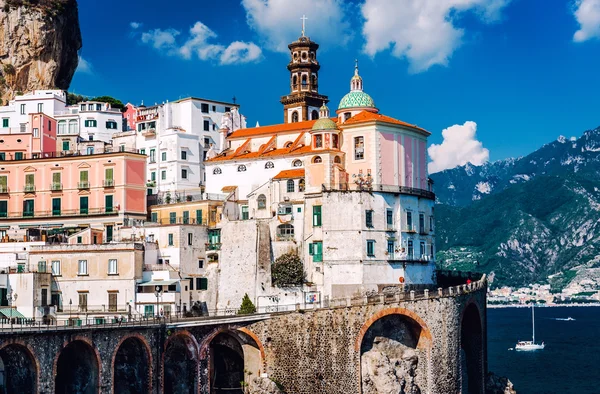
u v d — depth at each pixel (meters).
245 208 146.12
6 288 120.81
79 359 96.19
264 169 148.25
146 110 170.88
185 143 162.75
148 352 100.25
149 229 135.88
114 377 100.00
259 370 113.75
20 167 145.75
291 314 115.69
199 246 136.50
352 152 139.25
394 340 123.19
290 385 114.44
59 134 164.00
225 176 151.62
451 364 125.44
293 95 181.50
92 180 143.38
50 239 137.00
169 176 161.75
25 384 89.38
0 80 189.62
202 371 108.25
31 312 119.31
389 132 139.25
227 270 134.75
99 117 173.50
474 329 141.00
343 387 116.88
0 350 91.62
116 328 96.06
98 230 137.38
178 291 128.50
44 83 192.50
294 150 146.75
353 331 118.19
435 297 124.62
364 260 130.25
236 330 112.38
